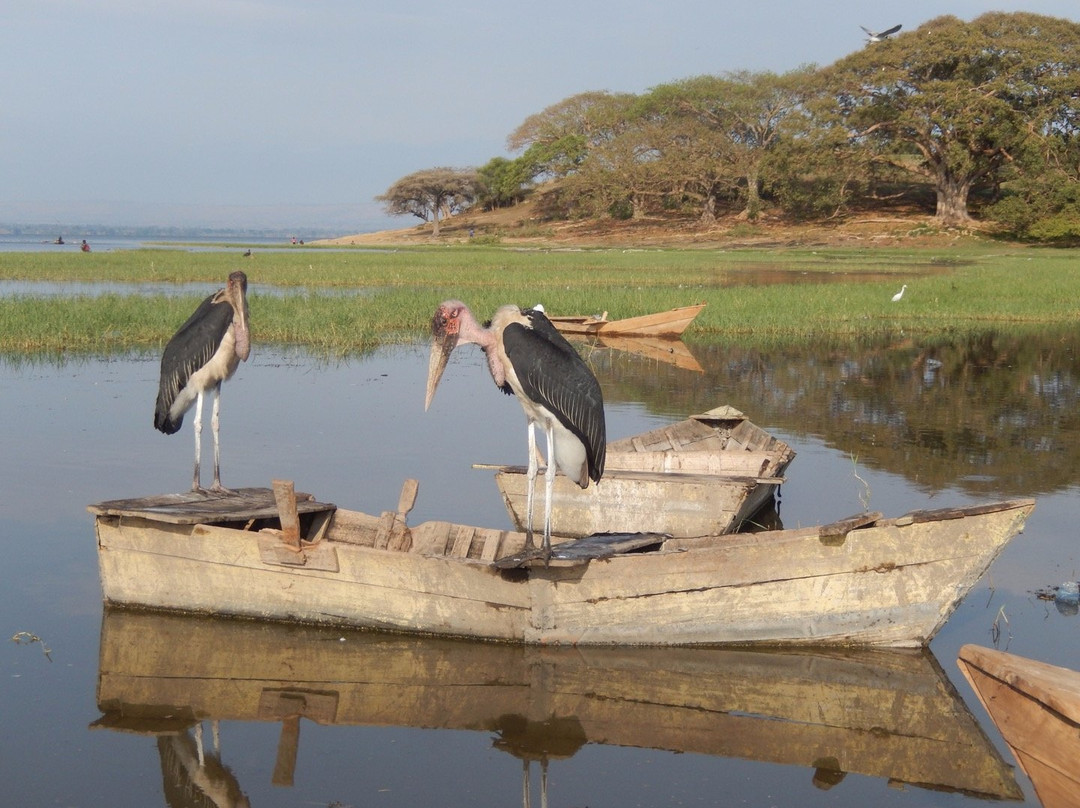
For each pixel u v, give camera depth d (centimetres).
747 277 3328
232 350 732
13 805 433
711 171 6462
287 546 620
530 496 618
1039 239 5394
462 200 9169
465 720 528
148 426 1113
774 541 587
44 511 809
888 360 1714
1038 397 1364
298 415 1198
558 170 7950
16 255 4525
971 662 403
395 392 1359
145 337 1809
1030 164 5116
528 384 592
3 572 690
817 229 6175
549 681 570
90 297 2245
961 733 516
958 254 4862
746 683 567
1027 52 4975
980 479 935
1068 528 794
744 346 1902
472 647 610
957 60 5212
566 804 443
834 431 1145
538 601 601
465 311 617
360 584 618
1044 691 361
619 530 811
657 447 969
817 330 2102
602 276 3306
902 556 579
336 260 4378
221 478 908
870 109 5347
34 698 534
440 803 443
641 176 6606
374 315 2062
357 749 494
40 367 1512
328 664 586
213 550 634
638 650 601
